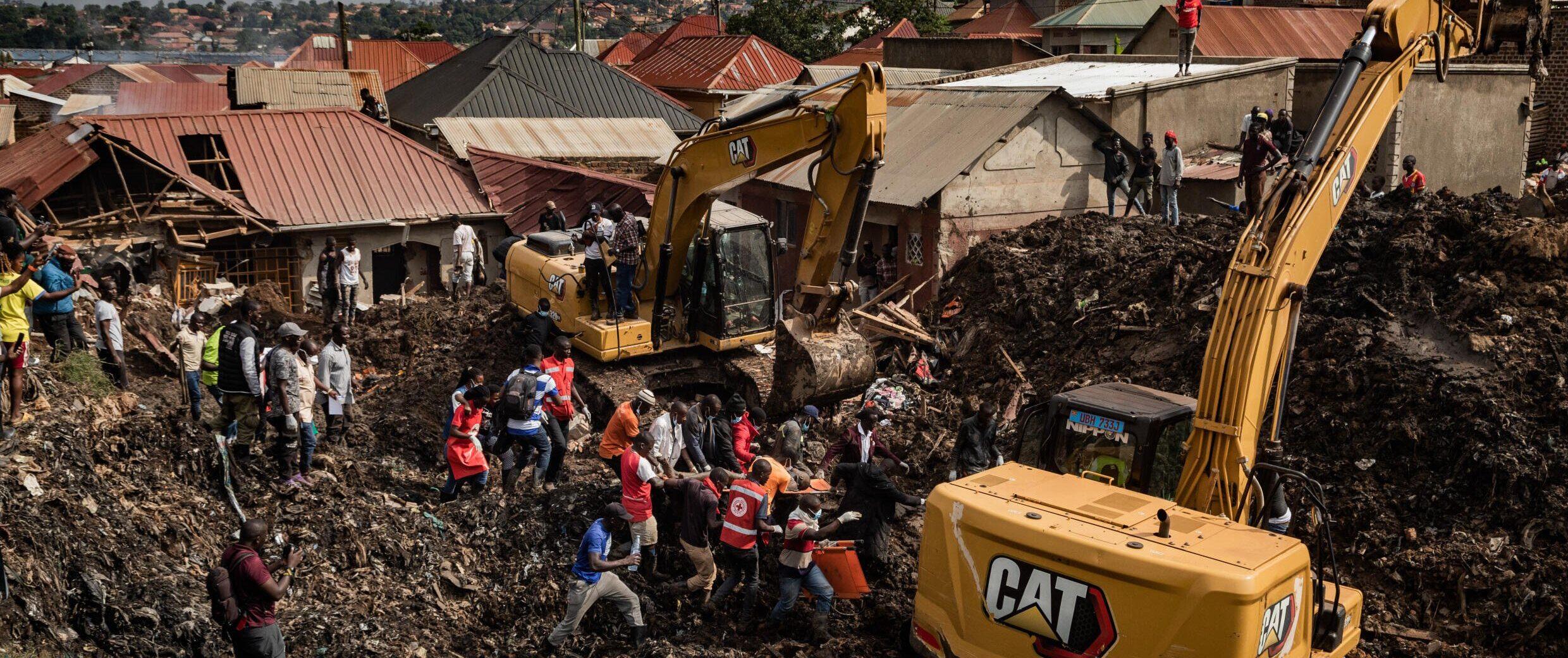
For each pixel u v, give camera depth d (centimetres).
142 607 932
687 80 4728
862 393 1387
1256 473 891
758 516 1036
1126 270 1662
